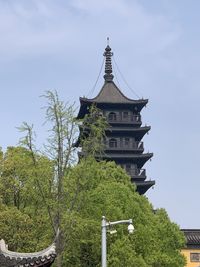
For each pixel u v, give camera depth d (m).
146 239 58.38
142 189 108.88
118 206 56.56
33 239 46.16
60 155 43.69
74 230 44.50
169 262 62.38
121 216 54.88
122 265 52.31
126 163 110.94
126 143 111.19
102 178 59.84
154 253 61.25
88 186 47.47
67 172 44.53
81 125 44.19
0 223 46.03
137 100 110.50
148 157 109.88
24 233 45.94
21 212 49.12
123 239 53.56
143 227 58.22
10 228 46.03
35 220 46.59
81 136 45.47
